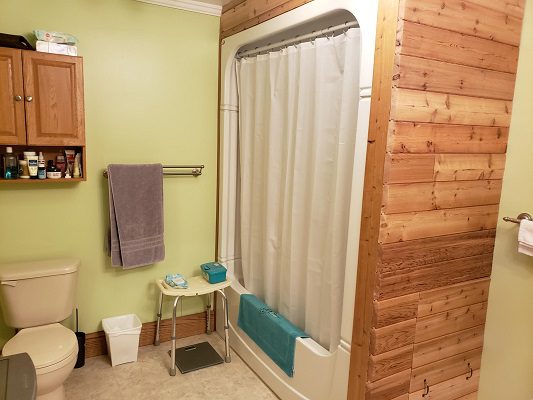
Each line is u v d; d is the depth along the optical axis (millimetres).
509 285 1959
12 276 2156
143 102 2623
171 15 2625
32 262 2342
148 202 2604
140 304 2826
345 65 1844
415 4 1479
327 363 1951
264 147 2543
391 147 1533
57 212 2441
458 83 1652
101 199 2566
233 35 2635
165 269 2881
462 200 1801
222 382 2471
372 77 1598
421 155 1614
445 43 1579
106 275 2666
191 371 2570
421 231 1694
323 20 2131
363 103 1651
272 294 2553
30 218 2369
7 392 1034
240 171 2846
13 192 2301
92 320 2672
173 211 2850
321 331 2105
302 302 2324
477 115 1747
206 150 2908
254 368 2580
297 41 2229
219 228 2986
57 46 2146
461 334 1969
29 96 2088
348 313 1795
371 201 1626
